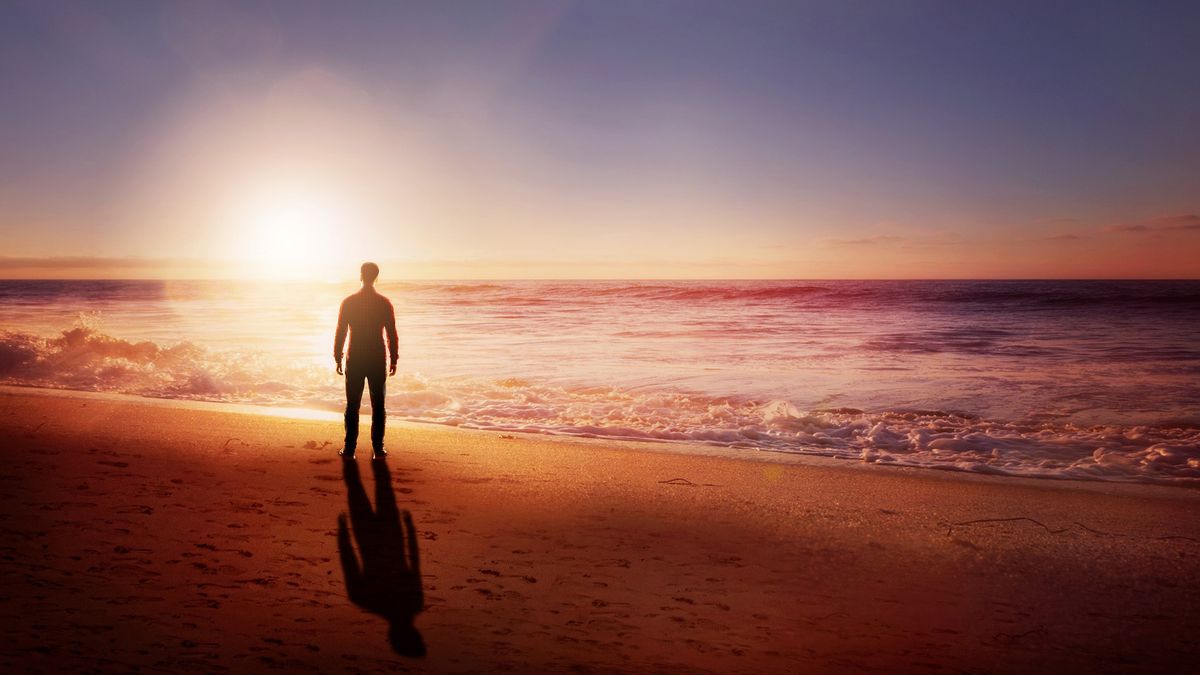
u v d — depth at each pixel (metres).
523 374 15.45
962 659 3.36
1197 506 6.12
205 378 12.90
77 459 6.76
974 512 5.87
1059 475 7.37
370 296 7.22
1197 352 18.19
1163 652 3.47
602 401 11.98
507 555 4.62
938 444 8.80
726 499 6.14
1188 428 9.93
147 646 3.14
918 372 15.59
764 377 14.94
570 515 5.55
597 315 32.78
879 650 3.43
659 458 7.67
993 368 16.08
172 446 7.50
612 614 3.76
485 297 48.81
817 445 8.89
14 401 10.48
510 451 7.82
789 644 3.47
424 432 8.90
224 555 4.40
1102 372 15.34
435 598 3.88
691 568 4.49
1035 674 3.24
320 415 9.84
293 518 5.22
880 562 4.69
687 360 17.66
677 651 3.35
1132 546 5.07
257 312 36.38
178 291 70.12
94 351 15.50
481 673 3.04
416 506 5.64
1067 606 4.03
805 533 5.26
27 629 3.25
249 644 3.22
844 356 18.31
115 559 4.23
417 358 18.08
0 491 5.57
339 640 3.31
